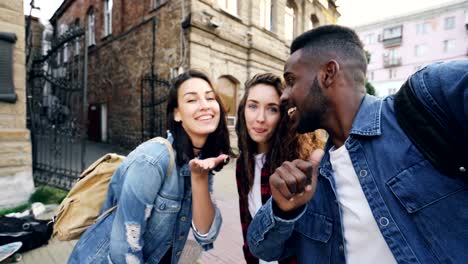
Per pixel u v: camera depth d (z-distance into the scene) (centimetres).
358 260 83
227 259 288
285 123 145
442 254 66
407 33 3716
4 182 402
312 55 85
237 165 169
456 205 65
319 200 96
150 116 877
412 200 71
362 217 81
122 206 116
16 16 414
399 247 72
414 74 78
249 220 160
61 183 496
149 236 129
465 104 61
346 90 85
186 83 130
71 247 302
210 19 799
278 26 1105
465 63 67
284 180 75
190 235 318
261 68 1016
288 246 110
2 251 259
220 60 863
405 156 73
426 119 70
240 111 165
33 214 347
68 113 500
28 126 555
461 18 3334
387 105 84
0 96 393
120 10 1075
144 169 118
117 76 1114
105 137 1240
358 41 89
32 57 554
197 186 126
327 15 1497
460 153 65
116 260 113
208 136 141
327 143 100
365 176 80
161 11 862
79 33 453
